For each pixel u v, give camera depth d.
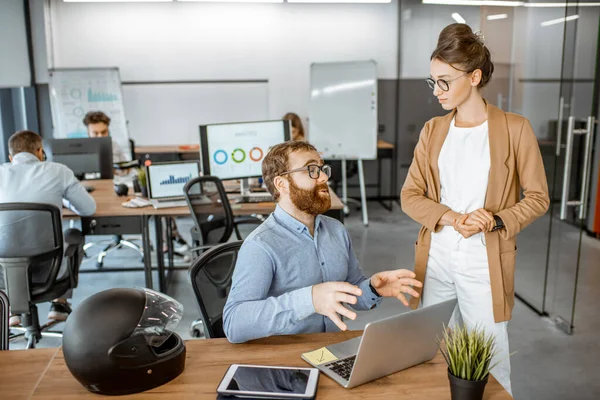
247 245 1.71
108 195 4.18
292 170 1.72
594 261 4.97
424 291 2.22
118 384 1.32
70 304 3.97
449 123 2.12
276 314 1.51
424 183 2.21
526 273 4.09
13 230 2.91
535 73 5.23
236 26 7.48
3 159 6.57
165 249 5.26
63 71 7.04
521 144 2.01
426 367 1.48
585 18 5.12
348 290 1.45
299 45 7.59
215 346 1.61
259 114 7.72
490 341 1.26
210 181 3.52
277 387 1.36
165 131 7.62
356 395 1.34
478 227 1.93
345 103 6.72
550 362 3.10
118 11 7.29
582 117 5.45
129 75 7.44
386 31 7.62
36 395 1.35
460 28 1.93
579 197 3.64
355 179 7.89
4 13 6.35
